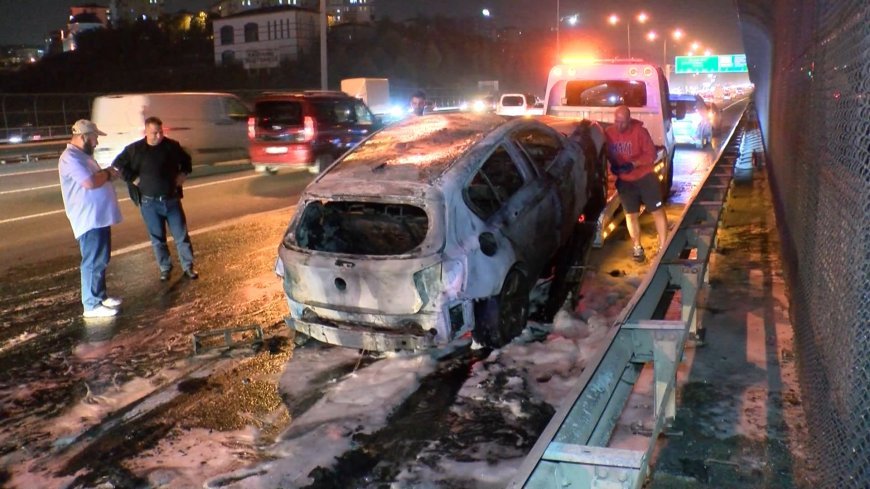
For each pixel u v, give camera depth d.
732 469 3.61
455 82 77.25
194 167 18.62
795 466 3.59
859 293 2.74
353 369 5.61
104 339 6.55
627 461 2.37
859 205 2.80
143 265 9.12
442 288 5.22
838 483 2.88
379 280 5.29
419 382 5.25
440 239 5.27
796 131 5.95
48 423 4.96
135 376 5.70
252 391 5.30
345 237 6.38
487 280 5.51
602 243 8.52
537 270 6.39
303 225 5.88
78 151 7.09
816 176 4.15
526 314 6.14
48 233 11.12
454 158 5.81
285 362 5.84
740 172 14.38
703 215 6.85
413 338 5.30
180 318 7.07
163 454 4.46
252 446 4.51
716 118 25.62
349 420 4.75
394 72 73.00
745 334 5.30
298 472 4.16
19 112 33.78
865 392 2.57
